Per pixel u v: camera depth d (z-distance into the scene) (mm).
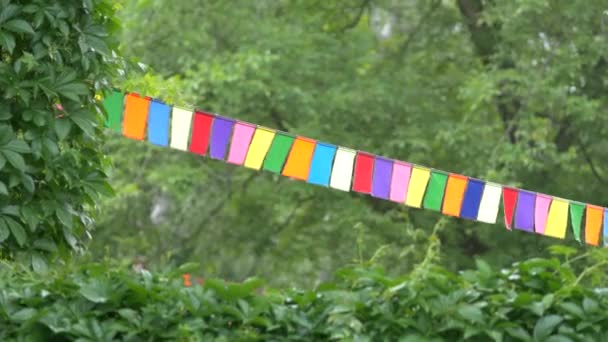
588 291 4906
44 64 5059
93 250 16250
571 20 14609
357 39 17250
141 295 4738
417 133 15875
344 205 15859
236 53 15828
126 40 15578
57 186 5098
